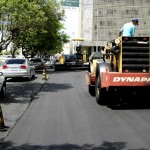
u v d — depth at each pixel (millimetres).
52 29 38500
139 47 11969
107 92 12859
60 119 10625
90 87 16344
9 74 24312
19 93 17172
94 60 15336
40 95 16547
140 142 7867
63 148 7410
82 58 43156
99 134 8656
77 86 20953
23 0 23859
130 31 12477
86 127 9477
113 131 8984
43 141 8016
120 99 13555
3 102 14180
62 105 13438
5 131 9008
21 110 12219
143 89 12438
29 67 25328
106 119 10602
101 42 107562
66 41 61656
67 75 31156
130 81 11836
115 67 12516
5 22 24812
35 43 39156
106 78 12117
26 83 22672
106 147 7461
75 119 10617
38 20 25297
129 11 108188
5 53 80125
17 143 7855
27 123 10031
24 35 31266
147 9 107750
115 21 108375
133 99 13562
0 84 15242
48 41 40531
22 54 45688
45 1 35844
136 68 11992
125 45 11945
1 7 22953
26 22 24859
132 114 11484
